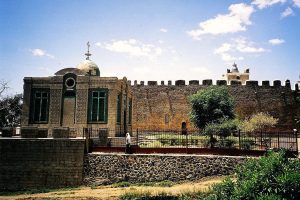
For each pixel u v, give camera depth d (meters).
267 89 49.50
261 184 7.07
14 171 21.03
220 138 27.86
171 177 20.20
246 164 8.91
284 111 48.59
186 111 49.03
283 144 26.08
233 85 50.00
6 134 24.98
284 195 6.70
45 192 19.66
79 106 26.59
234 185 8.13
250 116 48.78
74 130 26.09
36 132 22.16
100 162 20.91
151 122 49.38
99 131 22.58
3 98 50.97
